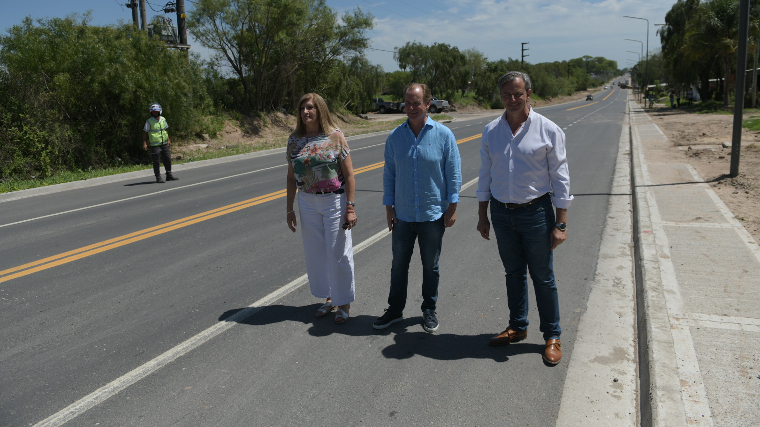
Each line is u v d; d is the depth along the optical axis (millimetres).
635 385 3158
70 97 15758
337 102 34875
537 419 2840
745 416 2641
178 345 3807
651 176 10227
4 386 3297
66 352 3732
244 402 3062
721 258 5066
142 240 6758
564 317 4145
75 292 4926
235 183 11570
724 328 3588
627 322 4035
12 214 8805
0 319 4328
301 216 4082
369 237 6711
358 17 31203
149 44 17984
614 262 5512
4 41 15203
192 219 7926
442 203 3727
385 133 26797
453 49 60469
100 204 9445
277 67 28766
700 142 16703
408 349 3680
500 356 3541
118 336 3975
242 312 4398
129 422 2891
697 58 37094
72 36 16016
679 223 6480
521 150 3180
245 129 26000
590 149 16812
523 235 3328
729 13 33844
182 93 18750
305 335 3938
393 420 2854
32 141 14164
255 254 6055
